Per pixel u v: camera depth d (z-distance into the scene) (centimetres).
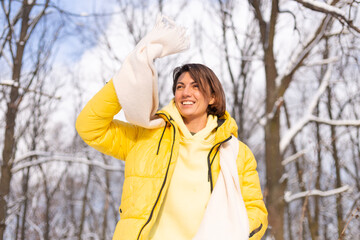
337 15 425
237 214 179
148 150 186
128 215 174
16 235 970
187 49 190
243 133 980
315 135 825
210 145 195
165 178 177
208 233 172
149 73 175
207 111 207
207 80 203
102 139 189
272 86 709
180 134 195
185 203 183
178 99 200
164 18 185
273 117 705
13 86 714
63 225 1388
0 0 693
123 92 176
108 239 1563
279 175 694
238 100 999
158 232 182
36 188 1145
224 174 187
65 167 1248
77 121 185
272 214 671
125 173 189
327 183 1230
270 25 647
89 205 1453
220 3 935
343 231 309
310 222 1165
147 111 180
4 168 762
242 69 980
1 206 746
